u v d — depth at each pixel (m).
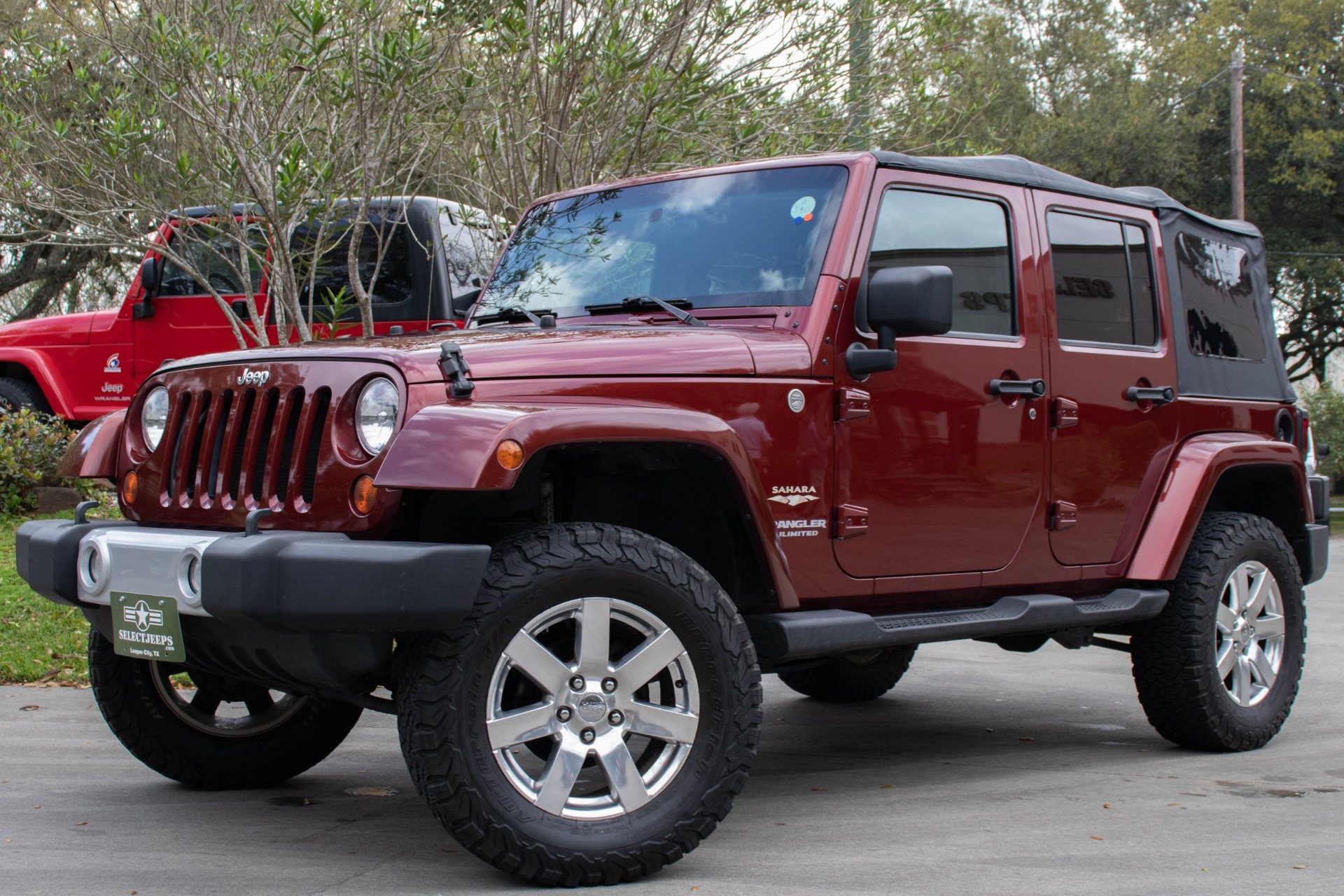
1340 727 5.34
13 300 23.92
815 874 3.21
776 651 3.47
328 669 3.08
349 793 4.12
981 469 4.03
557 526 3.14
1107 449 4.46
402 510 3.21
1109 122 23.12
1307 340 27.06
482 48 7.62
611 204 4.47
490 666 2.97
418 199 8.52
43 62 7.54
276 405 3.29
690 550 3.74
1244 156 23.69
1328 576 11.99
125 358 9.93
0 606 6.93
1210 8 24.80
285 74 7.30
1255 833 3.67
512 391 3.14
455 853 3.40
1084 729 5.36
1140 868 3.30
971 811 3.92
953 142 8.62
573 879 3.03
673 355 3.41
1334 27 23.38
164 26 6.90
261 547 2.87
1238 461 4.81
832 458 3.66
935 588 3.94
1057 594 4.40
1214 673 4.70
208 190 7.64
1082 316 4.47
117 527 3.40
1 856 3.34
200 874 3.19
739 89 7.94
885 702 5.99
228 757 4.10
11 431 10.27
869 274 3.82
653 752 3.31
